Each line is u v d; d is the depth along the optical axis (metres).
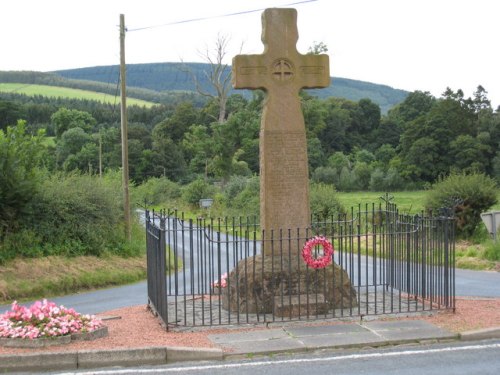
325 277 10.52
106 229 22.16
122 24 23.44
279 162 11.49
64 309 9.31
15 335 8.51
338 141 76.94
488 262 19.95
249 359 8.16
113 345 8.55
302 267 11.00
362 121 81.31
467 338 8.96
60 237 20.27
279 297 10.77
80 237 20.97
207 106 78.31
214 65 60.38
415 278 11.54
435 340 8.89
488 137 64.50
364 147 79.44
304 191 11.58
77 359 8.01
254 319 10.29
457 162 63.34
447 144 64.19
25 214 19.69
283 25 11.58
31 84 128.25
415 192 59.44
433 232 11.11
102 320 10.66
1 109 75.56
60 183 21.75
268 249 11.48
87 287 17.89
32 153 20.27
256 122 49.66
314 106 67.06
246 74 11.45
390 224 13.20
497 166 61.25
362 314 10.37
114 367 7.97
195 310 11.36
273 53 11.53
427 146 63.22
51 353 7.99
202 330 9.57
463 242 24.36
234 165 50.84
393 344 8.75
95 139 70.62
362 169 64.50
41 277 17.28
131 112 101.56
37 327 8.68
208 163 60.53
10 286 16.23
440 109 67.06
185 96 132.38
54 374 7.69
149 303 11.91
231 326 9.77
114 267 20.03
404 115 83.38
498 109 73.69
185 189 48.72
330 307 10.91
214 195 44.03
